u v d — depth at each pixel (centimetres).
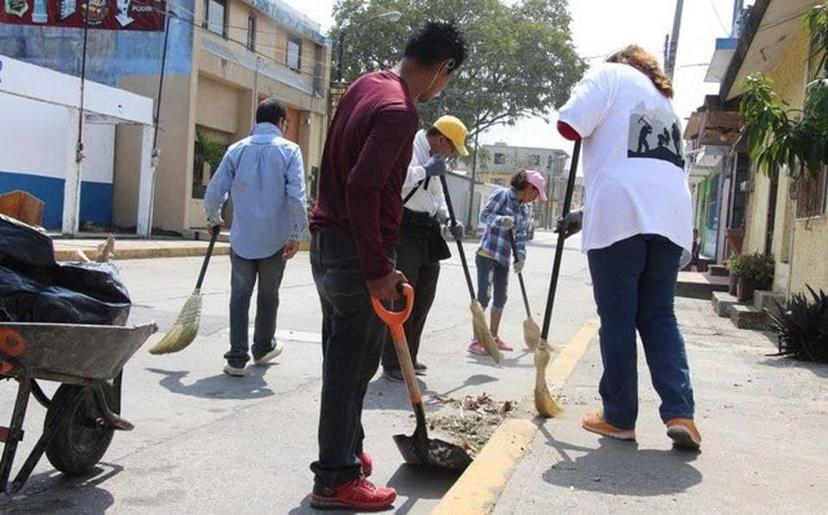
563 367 624
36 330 304
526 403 531
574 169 433
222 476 385
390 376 612
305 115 2992
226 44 2455
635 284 402
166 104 2284
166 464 398
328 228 328
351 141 316
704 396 520
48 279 347
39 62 2342
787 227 1109
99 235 1955
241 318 603
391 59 3794
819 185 923
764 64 1274
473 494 323
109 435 387
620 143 399
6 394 502
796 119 947
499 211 767
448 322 955
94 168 2211
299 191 612
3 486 321
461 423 487
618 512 307
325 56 3091
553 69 3975
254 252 604
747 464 371
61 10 2305
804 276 956
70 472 371
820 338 688
